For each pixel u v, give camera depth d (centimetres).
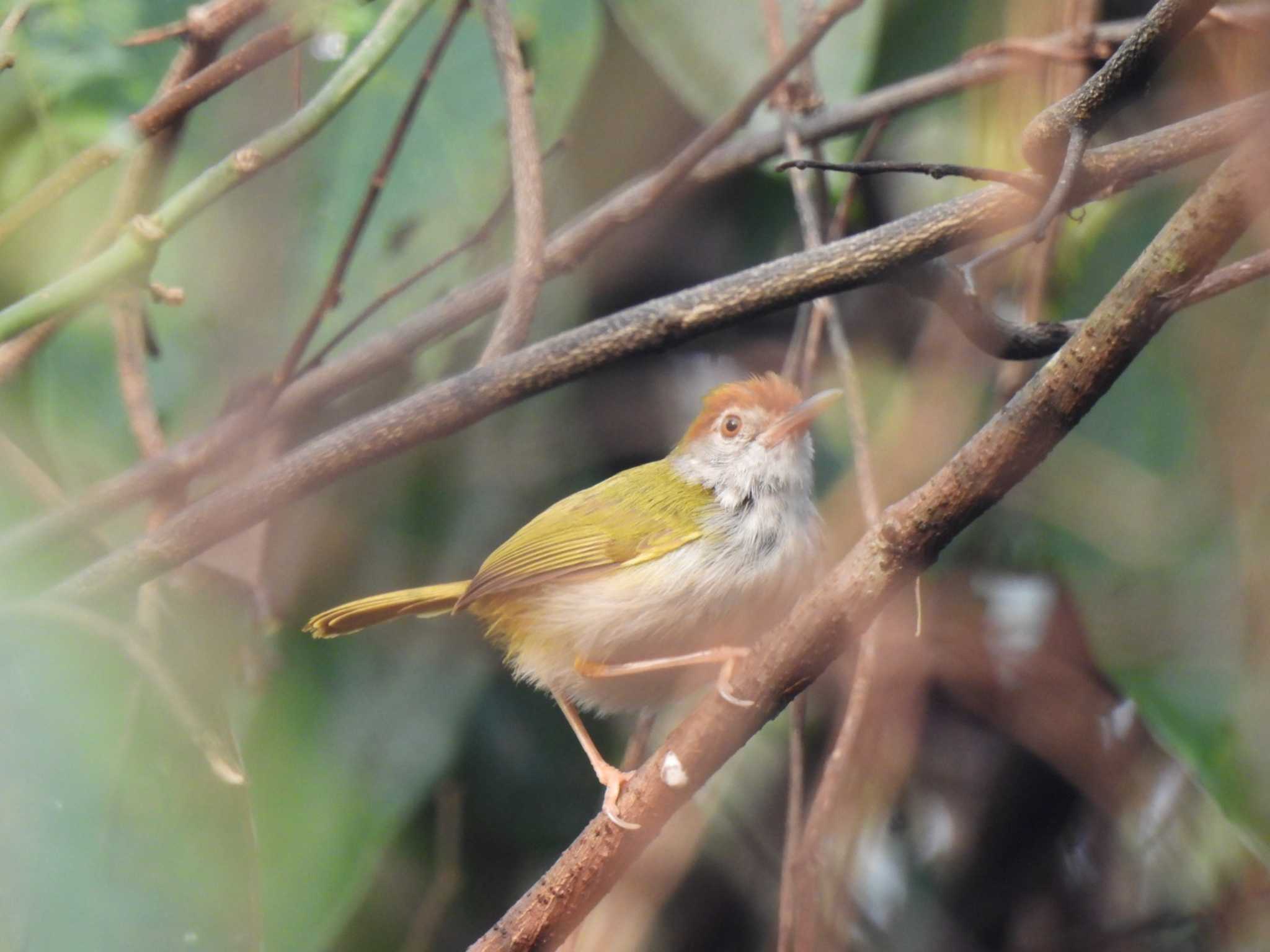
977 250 945
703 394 1138
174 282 893
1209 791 820
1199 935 995
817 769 1006
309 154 911
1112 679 904
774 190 1089
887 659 990
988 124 941
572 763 1083
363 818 948
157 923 509
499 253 980
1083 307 943
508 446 1092
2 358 779
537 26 910
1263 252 576
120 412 885
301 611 1000
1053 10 913
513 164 754
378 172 775
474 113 912
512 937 637
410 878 1044
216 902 518
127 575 657
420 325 849
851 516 981
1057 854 1061
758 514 808
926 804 1073
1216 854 1001
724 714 596
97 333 890
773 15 870
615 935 970
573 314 1094
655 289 1098
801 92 916
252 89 927
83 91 854
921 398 969
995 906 1049
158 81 871
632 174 1069
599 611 798
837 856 952
